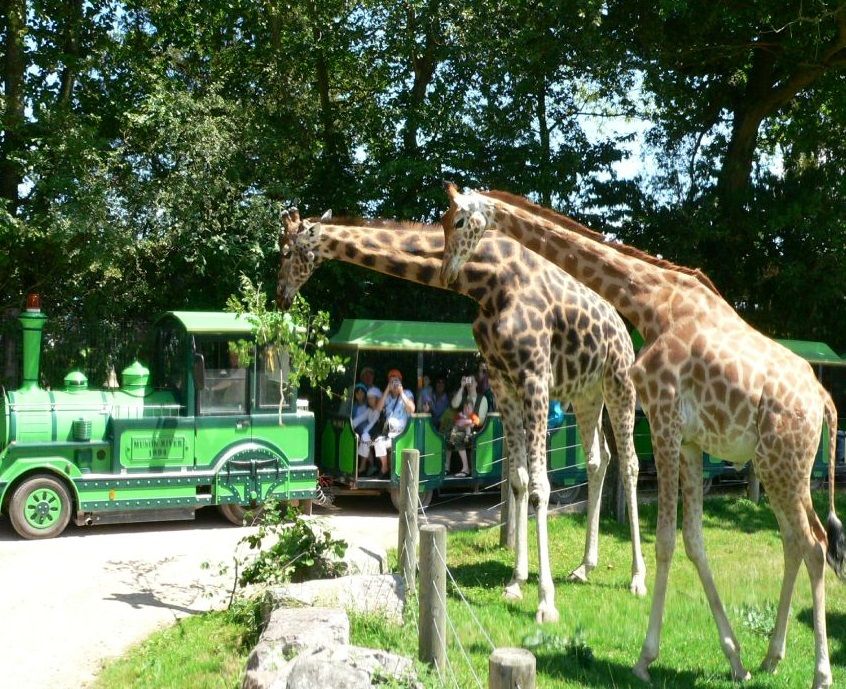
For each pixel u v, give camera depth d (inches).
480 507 506.0
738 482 562.9
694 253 665.0
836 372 605.6
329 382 499.8
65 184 557.3
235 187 612.1
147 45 702.5
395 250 318.0
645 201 687.1
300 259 323.9
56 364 578.6
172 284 645.9
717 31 663.8
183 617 290.4
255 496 436.8
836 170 706.8
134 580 332.8
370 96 730.8
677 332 236.5
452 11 646.5
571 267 254.4
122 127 637.9
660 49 654.5
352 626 244.7
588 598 319.9
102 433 416.2
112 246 558.9
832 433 236.7
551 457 506.9
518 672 126.0
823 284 666.2
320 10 685.9
